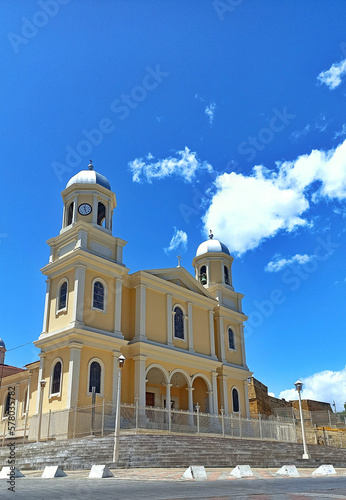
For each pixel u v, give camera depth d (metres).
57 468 13.16
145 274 31.50
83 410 24.98
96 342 27.23
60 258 29.09
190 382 32.41
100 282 29.17
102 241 30.34
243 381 38.12
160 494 7.72
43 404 26.44
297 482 10.84
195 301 35.62
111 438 19.09
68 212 31.83
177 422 28.12
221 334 37.47
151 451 17.58
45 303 29.31
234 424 28.83
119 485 9.80
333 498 6.87
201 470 12.23
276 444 23.72
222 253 41.22
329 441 37.84
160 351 30.61
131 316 31.08
